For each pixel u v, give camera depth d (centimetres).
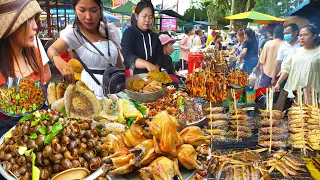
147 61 304
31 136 170
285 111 239
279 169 187
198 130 135
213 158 191
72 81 276
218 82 292
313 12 362
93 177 161
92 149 174
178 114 240
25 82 209
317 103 251
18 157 163
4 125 205
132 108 215
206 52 451
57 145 163
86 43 283
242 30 542
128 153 123
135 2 460
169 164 114
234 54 514
